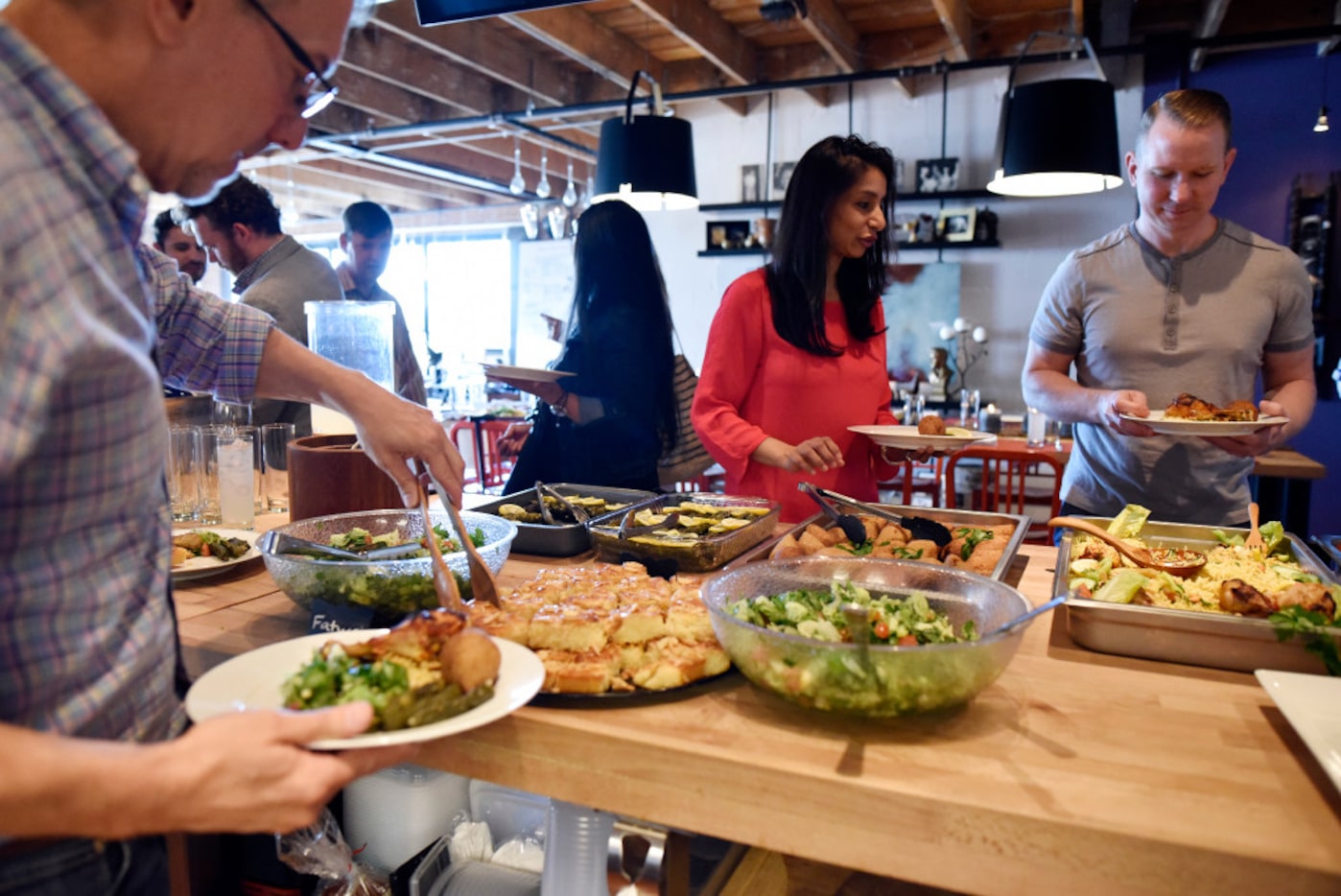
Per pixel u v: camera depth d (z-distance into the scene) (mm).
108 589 731
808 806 838
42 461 643
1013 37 5492
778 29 5445
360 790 1451
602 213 2385
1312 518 5227
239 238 3043
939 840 796
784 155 6402
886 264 2270
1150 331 2230
